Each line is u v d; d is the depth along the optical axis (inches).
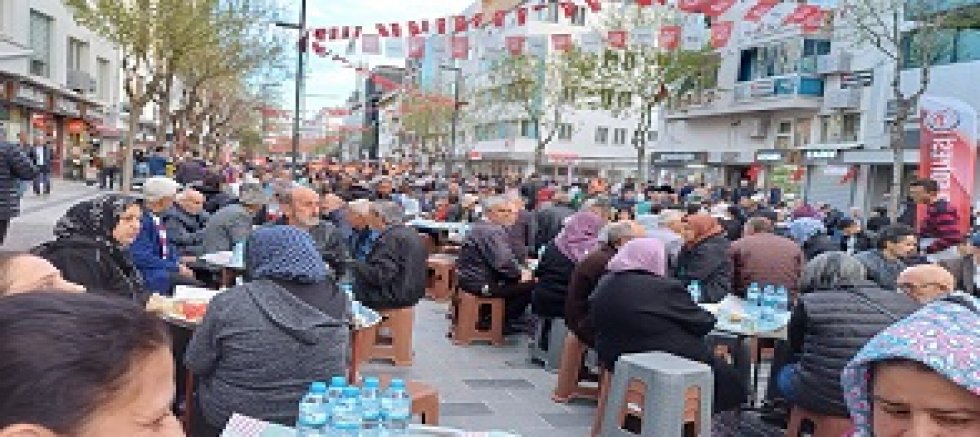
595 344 242.1
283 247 152.9
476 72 1932.8
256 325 145.5
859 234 477.4
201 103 1819.6
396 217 302.0
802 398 197.5
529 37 540.7
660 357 207.9
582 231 304.5
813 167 1176.2
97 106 1503.4
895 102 1013.8
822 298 194.9
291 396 147.0
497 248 344.5
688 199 711.1
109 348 37.2
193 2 856.3
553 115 1985.7
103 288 173.8
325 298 154.8
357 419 125.9
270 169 978.1
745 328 241.3
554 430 240.7
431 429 134.8
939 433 62.2
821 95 1224.2
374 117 3449.8
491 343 346.9
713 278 299.7
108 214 186.4
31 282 100.4
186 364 153.3
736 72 1385.3
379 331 303.1
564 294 301.4
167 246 277.9
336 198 413.1
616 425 204.8
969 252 306.3
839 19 994.1
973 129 451.2
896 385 63.6
